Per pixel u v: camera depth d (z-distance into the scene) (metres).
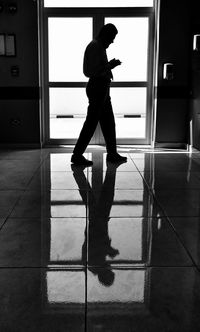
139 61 6.69
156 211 3.38
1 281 2.20
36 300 2.00
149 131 6.87
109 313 1.89
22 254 2.54
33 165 5.22
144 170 4.93
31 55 6.48
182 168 5.08
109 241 2.75
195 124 6.16
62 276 2.25
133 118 6.86
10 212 3.34
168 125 6.66
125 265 2.39
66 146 6.80
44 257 2.50
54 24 6.59
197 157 5.87
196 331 1.77
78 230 2.95
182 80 6.53
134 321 1.83
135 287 2.13
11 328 1.78
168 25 6.37
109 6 6.51
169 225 3.05
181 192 3.96
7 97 6.59
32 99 6.61
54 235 2.85
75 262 2.43
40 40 6.55
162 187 4.14
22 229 2.96
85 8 6.51
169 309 1.93
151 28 6.55
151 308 1.94
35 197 3.76
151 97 6.79
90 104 5.05
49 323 1.82
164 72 6.45
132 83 6.74
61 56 6.69
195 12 6.07
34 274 2.27
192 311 1.92
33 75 6.54
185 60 6.47
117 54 6.66
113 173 4.75
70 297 2.04
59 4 6.51
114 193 3.90
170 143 6.71
